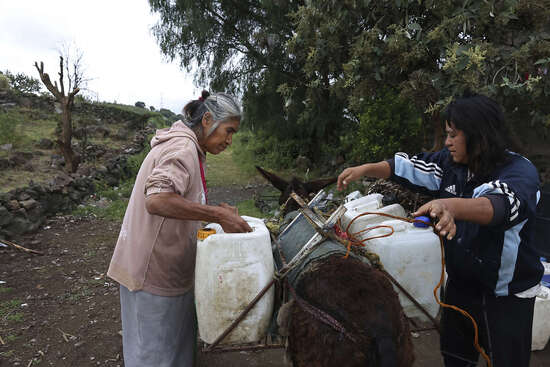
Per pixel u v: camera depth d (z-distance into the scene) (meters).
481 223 1.36
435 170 1.95
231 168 14.31
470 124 1.59
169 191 1.57
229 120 1.91
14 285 4.29
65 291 4.19
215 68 12.51
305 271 1.58
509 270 1.61
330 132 12.87
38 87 15.86
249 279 1.56
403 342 1.45
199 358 2.96
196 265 1.63
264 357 3.02
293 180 2.43
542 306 2.85
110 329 3.44
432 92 4.40
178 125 1.87
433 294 1.75
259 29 11.95
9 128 10.30
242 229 1.63
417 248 1.71
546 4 3.77
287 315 1.53
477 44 3.66
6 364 2.91
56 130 11.84
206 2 11.56
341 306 1.42
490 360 1.74
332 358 1.39
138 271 1.79
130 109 17.30
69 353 3.07
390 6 4.74
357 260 1.62
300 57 6.27
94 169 9.29
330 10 5.34
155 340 1.85
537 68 3.68
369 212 1.96
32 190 6.51
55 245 5.59
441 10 4.09
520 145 1.69
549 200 4.09
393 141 7.70
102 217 7.11
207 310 1.58
